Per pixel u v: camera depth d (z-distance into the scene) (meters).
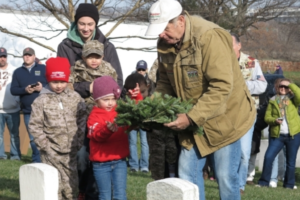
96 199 5.37
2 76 10.12
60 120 5.23
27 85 9.20
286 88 8.53
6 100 10.11
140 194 6.41
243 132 4.26
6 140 12.10
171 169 5.71
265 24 31.72
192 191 2.72
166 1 4.03
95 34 5.50
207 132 4.17
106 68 5.33
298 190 8.55
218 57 3.96
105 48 5.55
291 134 8.58
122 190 4.73
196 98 4.21
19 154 10.37
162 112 3.92
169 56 4.27
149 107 3.92
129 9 12.95
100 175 4.70
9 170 8.00
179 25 4.04
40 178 3.16
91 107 5.36
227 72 3.96
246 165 6.76
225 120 4.14
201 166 4.40
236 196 4.33
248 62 7.26
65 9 11.80
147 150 9.59
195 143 4.29
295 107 8.63
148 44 18.97
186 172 4.35
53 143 5.26
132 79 5.35
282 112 8.50
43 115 5.24
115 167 4.73
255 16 16.56
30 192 3.27
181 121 3.96
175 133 4.29
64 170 5.29
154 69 7.70
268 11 16.61
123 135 4.70
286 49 33.53
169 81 4.58
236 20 16.08
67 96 5.30
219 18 14.83
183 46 4.08
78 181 5.40
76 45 5.47
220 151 4.25
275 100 8.54
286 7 16.50
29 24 15.73
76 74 5.35
